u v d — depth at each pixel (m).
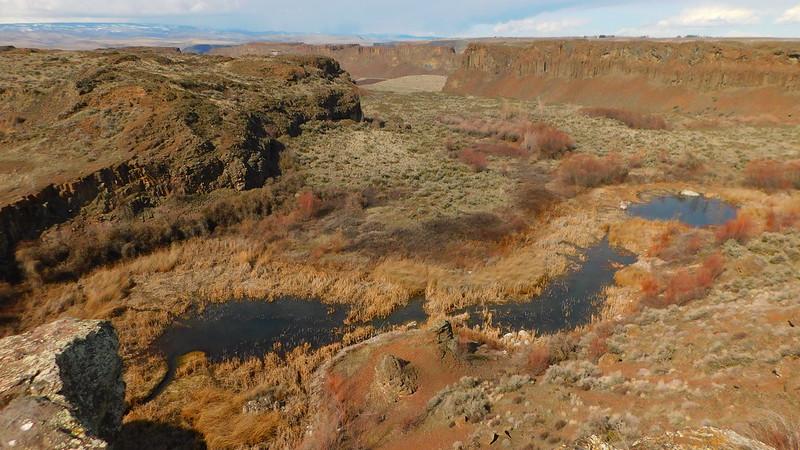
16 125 32.66
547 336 17.77
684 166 43.34
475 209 31.75
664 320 16.06
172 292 21.41
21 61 43.56
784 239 21.95
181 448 12.67
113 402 10.28
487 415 11.48
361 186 34.50
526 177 39.62
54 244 22.44
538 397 11.81
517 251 26.14
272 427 13.35
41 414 7.81
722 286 18.59
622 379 11.93
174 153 29.98
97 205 25.58
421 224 28.69
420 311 20.53
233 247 25.50
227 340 18.25
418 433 11.47
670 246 25.83
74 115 33.22
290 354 17.16
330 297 21.41
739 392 9.84
